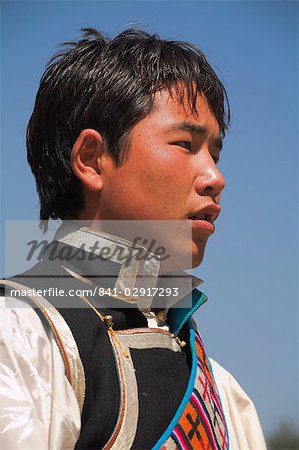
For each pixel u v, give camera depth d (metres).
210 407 3.42
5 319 3.05
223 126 3.71
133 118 3.36
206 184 3.34
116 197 3.37
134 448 3.03
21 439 2.81
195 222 3.34
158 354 3.33
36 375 2.96
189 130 3.39
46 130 3.58
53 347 3.04
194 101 3.42
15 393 2.90
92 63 3.51
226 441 3.52
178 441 3.14
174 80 3.44
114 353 3.17
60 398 2.93
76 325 3.13
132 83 3.41
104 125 3.40
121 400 3.07
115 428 3.02
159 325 3.54
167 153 3.33
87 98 3.47
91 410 3.02
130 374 3.16
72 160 3.43
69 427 2.91
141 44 3.56
